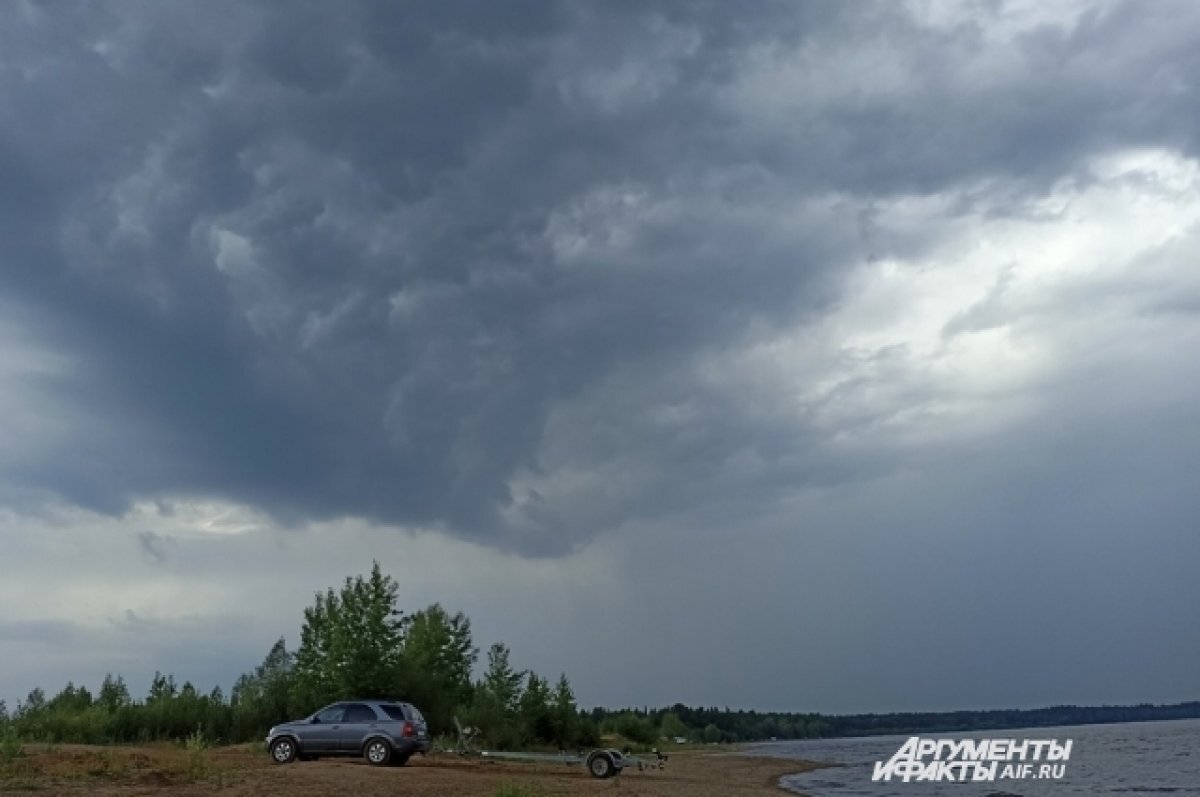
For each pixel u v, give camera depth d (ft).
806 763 247.91
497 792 78.13
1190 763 226.38
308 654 178.60
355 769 93.81
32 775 77.51
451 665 211.20
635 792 99.25
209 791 71.56
